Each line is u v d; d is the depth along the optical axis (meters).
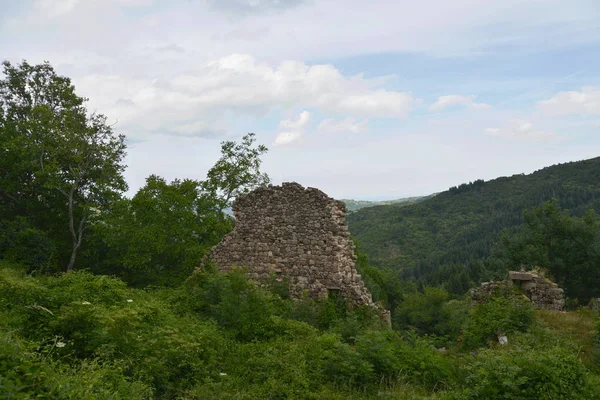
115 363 7.11
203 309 13.72
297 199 18.03
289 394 8.24
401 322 33.41
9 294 9.80
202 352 9.72
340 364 9.32
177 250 24.80
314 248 17.34
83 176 31.36
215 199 28.75
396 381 9.29
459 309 29.81
